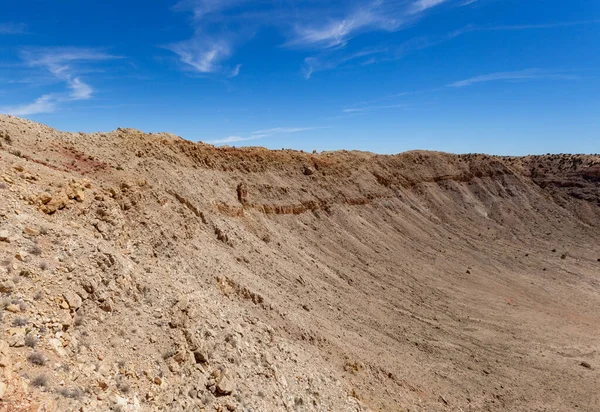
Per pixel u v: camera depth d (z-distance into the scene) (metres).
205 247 28.78
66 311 11.49
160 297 15.66
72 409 8.80
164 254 22.61
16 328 9.73
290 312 26.97
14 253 12.08
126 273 15.09
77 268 13.27
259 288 27.59
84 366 10.31
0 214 13.45
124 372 11.21
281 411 15.05
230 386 13.73
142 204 24.31
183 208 31.11
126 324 13.05
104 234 18.25
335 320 31.53
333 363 23.75
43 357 9.48
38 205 15.84
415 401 24.20
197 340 14.67
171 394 11.86
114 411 9.72
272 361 17.84
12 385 8.22
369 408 20.62
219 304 20.50
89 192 19.59
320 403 17.95
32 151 23.48
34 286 11.39
